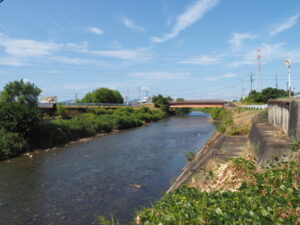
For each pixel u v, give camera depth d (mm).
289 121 9547
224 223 4156
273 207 4574
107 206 8688
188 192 6059
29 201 9203
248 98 61406
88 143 22500
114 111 46969
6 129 18516
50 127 22750
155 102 73688
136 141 23516
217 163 9156
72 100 68812
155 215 5340
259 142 10156
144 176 12133
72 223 7539
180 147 19938
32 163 14984
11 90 31750
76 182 11328
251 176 6684
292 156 7363
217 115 55531
